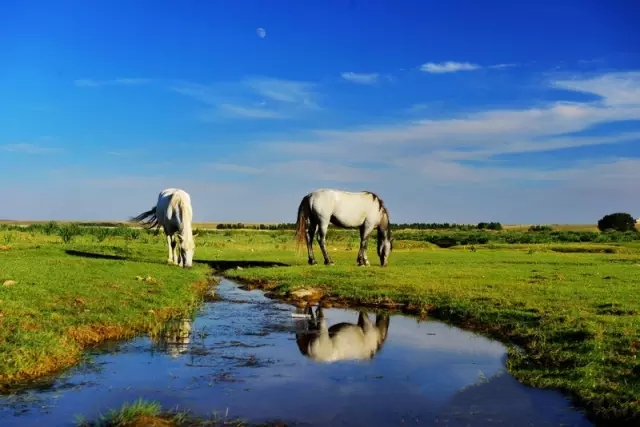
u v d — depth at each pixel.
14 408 7.15
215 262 27.06
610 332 10.32
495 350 10.91
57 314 11.15
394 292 16.59
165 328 12.23
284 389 8.25
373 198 23.83
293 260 28.09
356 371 9.34
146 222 24.84
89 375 8.62
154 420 6.70
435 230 100.38
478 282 17.72
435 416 7.31
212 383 8.42
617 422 7.06
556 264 25.03
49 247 27.25
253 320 13.60
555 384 8.50
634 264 25.16
